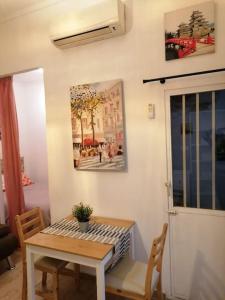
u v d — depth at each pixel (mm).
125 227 2240
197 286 2184
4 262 2990
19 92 4910
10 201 3330
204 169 2123
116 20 2143
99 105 2426
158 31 2164
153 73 2209
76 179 2652
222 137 2037
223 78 1963
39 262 2143
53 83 2691
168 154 2213
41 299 2311
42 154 5035
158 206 2285
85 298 2338
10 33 2898
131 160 2361
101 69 2430
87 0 2420
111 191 2480
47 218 3389
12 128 3260
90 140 2498
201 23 1984
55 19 2588
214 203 2109
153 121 2244
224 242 2076
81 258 1811
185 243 2207
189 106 2115
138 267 1999
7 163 3303
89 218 2219
